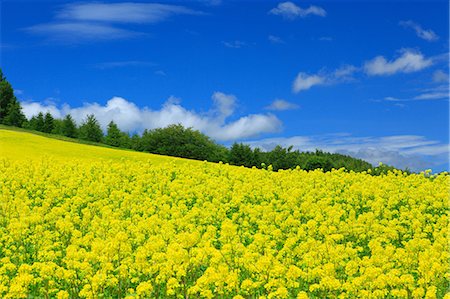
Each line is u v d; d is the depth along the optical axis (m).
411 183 31.80
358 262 15.77
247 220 23.06
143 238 17.78
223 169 35.22
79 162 38.44
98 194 27.86
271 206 23.78
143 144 96.19
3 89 97.62
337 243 19.86
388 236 20.25
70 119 97.00
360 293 13.27
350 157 56.72
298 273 13.84
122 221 20.94
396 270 14.27
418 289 13.32
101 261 15.33
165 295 14.54
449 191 27.38
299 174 34.50
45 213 23.83
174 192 26.92
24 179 30.89
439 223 22.09
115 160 47.56
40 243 18.30
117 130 102.56
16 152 46.50
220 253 15.12
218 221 22.61
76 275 14.74
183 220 20.22
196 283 14.23
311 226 19.66
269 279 13.82
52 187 28.08
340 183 31.50
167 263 14.41
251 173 33.88
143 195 28.02
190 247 16.31
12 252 18.47
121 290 14.91
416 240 17.41
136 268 15.09
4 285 14.27
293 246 19.09
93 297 13.70
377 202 24.38
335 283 13.52
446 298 12.20
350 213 22.77
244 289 13.66
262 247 17.45
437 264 14.58
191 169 35.12
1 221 22.08
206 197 26.78
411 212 23.31
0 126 72.06
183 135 94.12
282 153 61.88
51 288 14.54
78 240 17.83
